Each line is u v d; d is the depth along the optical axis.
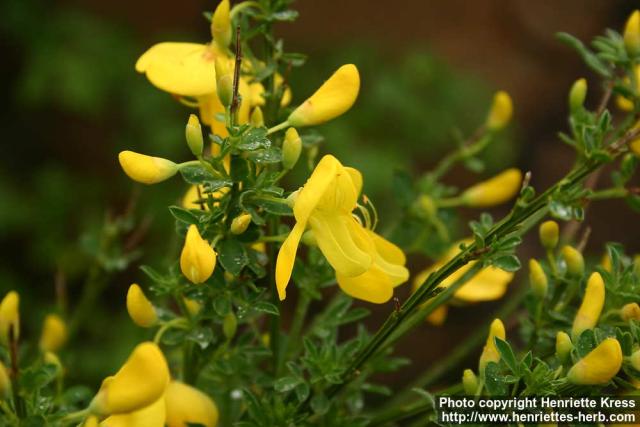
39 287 1.02
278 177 0.42
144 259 0.93
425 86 1.06
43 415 0.41
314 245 0.42
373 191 0.95
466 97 1.07
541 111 1.24
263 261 0.43
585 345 0.42
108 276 0.52
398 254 0.43
